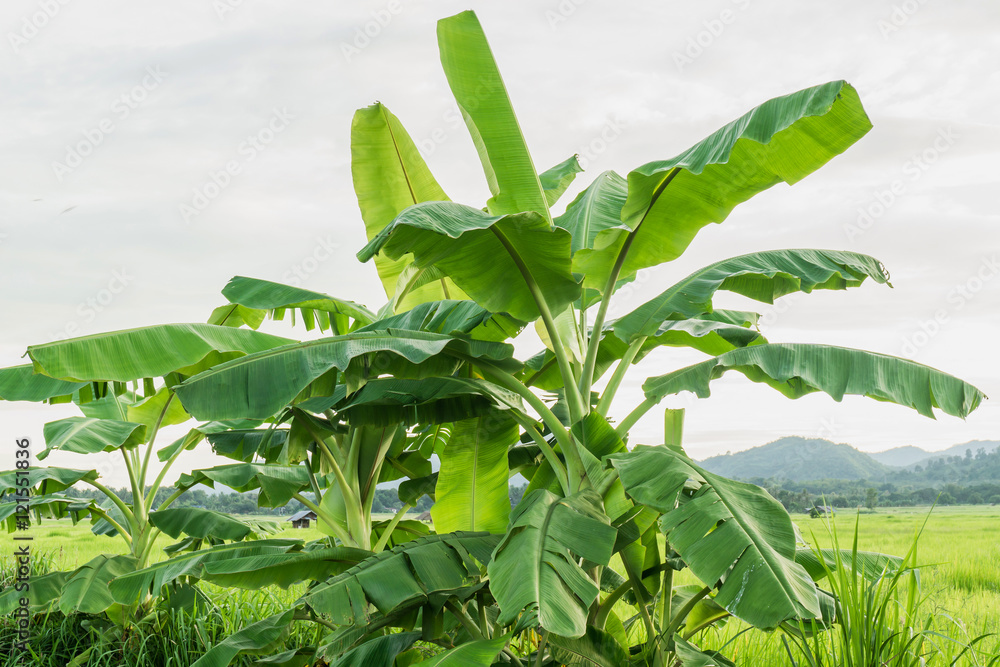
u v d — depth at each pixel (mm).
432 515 4469
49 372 3295
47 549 9523
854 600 3004
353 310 5117
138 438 5891
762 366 3551
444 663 2850
